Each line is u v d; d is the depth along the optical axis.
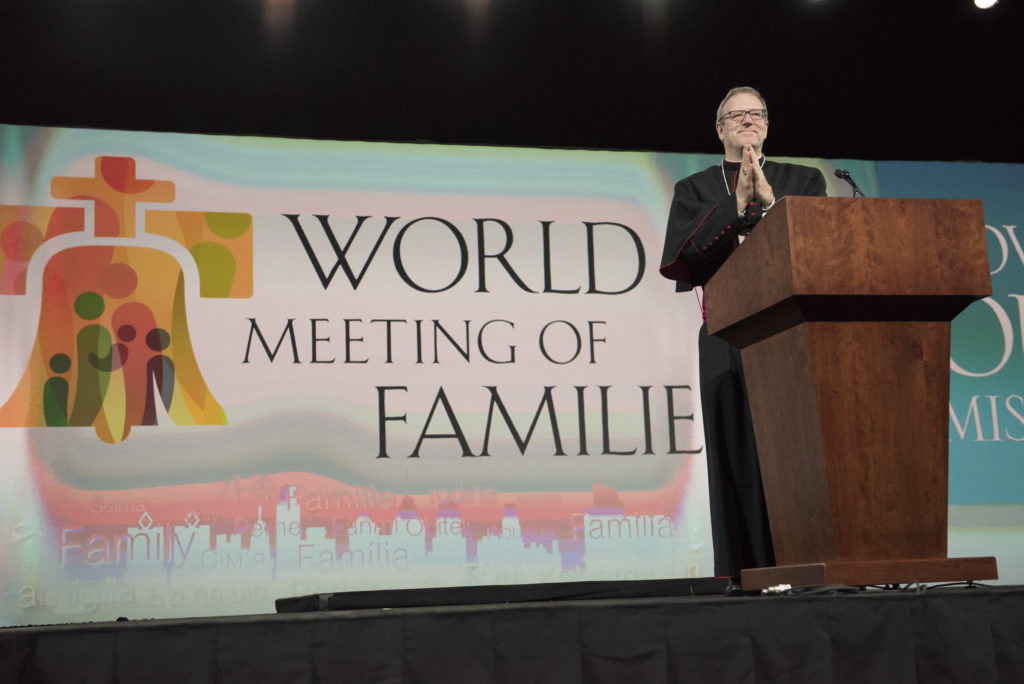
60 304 6.15
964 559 3.06
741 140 4.82
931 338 3.16
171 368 6.20
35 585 5.83
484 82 6.91
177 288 6.30
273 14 6.73
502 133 6.98
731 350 4.56
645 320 6.69
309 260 6.46
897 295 3.07
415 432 6.34
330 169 6.58
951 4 7.05
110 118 6.62
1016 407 6.76
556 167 6.79
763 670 2.94
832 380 3.12
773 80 7.11
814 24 7.05
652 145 7.09
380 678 2.83
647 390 6.60
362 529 6.18
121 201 6.34
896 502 3.11
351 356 6.38
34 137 6.30
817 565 3.04
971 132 7.32
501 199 6.71
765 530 4.40
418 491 6.27
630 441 6.52
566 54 6.95
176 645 2.80
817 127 7.23
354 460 6.25
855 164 6.98
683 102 7.07
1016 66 7.21
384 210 6.59
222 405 6.20
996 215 7.03
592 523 6.38
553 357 6.56
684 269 4.27
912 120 7.29
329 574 6.10
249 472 6.15
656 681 2.91
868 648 2.96
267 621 2.83
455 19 6.86
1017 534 6.60
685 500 6.50
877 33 7.08
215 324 6.30
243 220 6.44
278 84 6.74
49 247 6.21
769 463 3.42
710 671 2.93
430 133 6.90
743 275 3.36
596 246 6.74
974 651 2.99
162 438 6.10
